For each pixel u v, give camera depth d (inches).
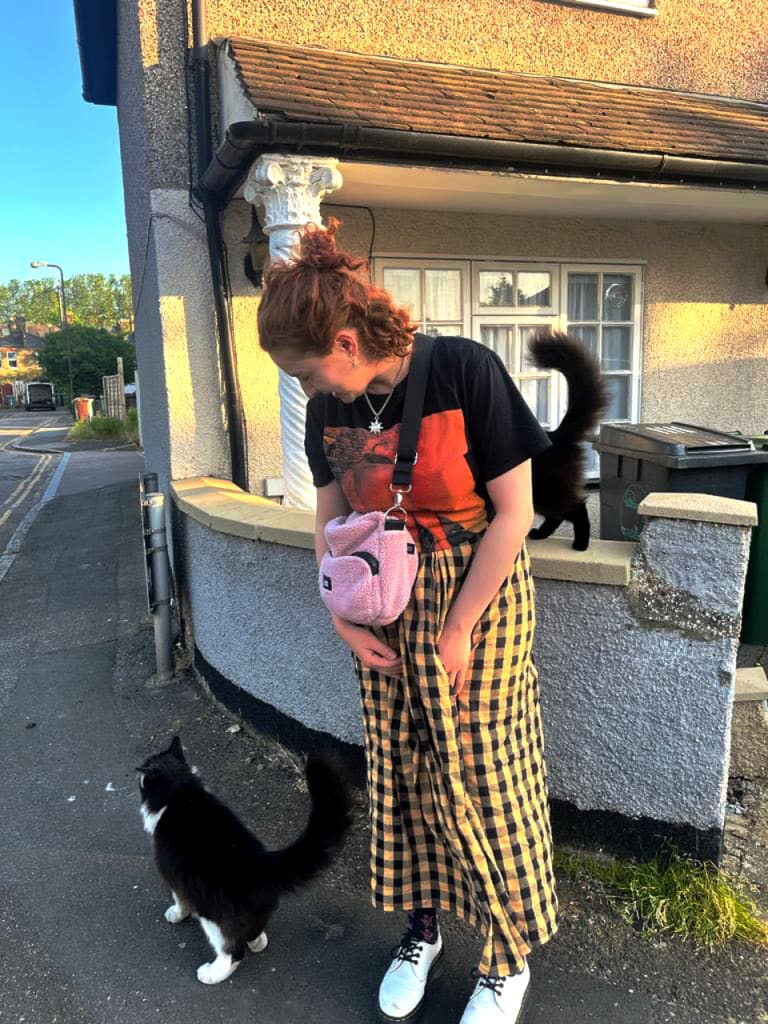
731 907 87.7
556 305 236.8
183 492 168.6
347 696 117.4
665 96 228.7
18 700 171.3
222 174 161.0
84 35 276.4
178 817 86.6
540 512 91.7
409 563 65.6
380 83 175.8
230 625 143.3
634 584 89.0
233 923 81.6
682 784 91.1
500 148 163.2
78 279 3779.5
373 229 211.5
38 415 2261.3
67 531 382.3
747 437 149.2
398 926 93.1
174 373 186.7
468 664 69.4
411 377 65.5
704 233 249.6
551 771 98.3
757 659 146.7
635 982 81.5
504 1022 73.2
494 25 215.0
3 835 116.6
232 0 184.4
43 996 84.4
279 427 198.8
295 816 115.6
